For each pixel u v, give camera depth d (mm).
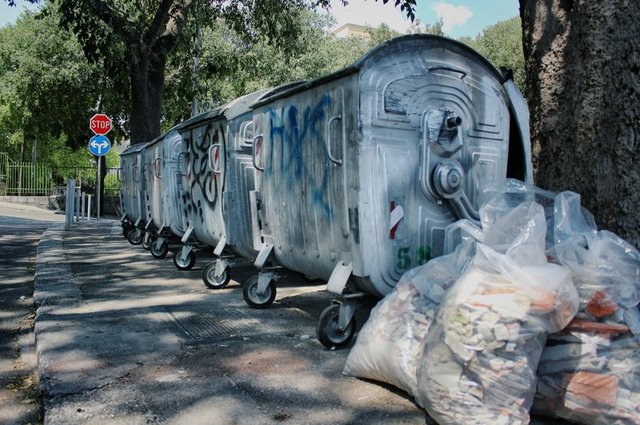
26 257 9438
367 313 5113
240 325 4824
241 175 6051
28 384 3795
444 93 4137
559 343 2773
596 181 3508
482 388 2600
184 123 7492
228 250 6602
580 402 2697
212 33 20859
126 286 6641
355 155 3881
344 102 3977
